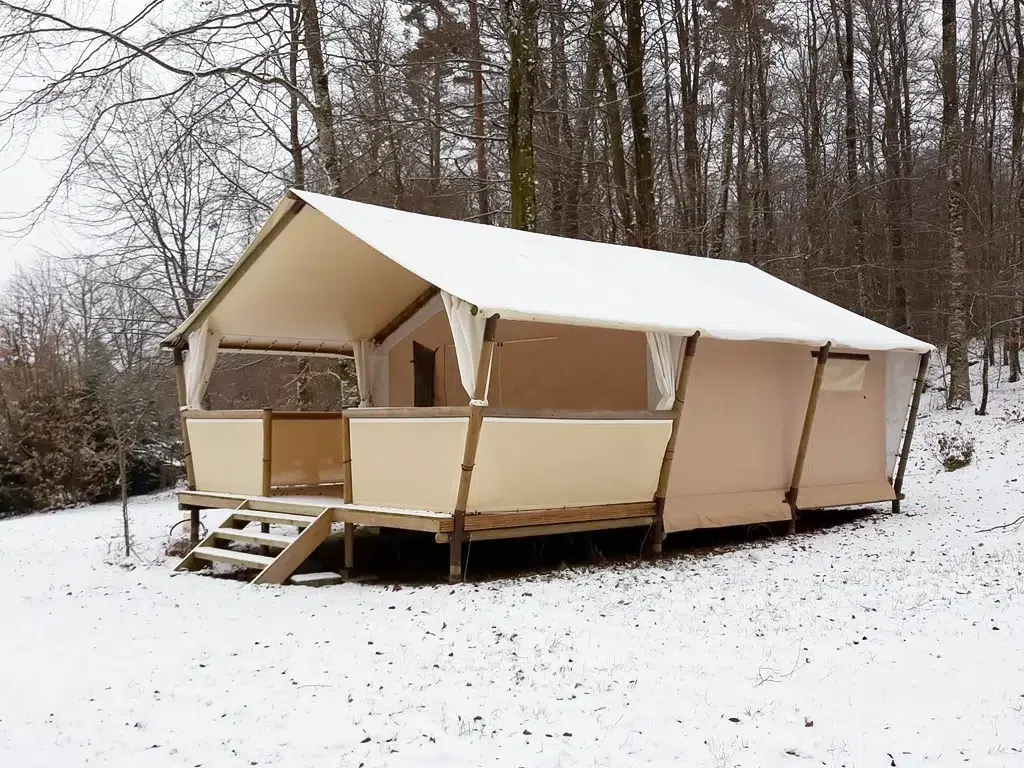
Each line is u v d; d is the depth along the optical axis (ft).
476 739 13.70
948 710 14.44
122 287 74.74
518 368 35.60
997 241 65.87
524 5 49.08
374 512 27.30
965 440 54.08
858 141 85.76
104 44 42.55
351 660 18.11
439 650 18.47
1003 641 18.04
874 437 40.40
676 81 76.64
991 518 36.50
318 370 70.23
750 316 33.91
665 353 29.01
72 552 38.14
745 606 21.75
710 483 32.53
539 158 64.95
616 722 14.21
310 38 46.98
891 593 22.80
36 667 18.67
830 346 34.96
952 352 64.49
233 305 34.35
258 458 32.55
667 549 32.53
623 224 60.75
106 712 15.64
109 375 77.10
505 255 30.99
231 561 29.45
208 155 54.85
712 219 72.13
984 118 75.72
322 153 48.06
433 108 60.54
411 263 25.26
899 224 75.15
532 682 16.22
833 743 13.25
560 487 27.43
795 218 83.46
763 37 76.18
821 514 41.29
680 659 17.40
